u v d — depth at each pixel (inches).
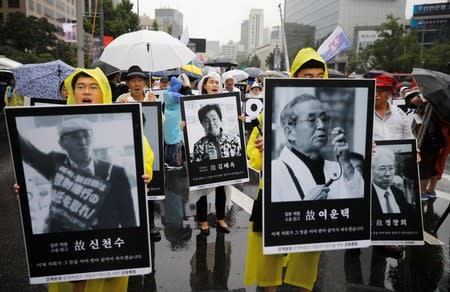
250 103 353.7
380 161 142.5
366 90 93.0
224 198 179.8
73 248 87.4
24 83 235.1
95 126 86.6
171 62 225.9
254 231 105.7
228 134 170.9
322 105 91.7
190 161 167.0
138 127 88.0
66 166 86.2
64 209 86.6
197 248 162.9
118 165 88.2
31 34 1545.3
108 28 1409.9
